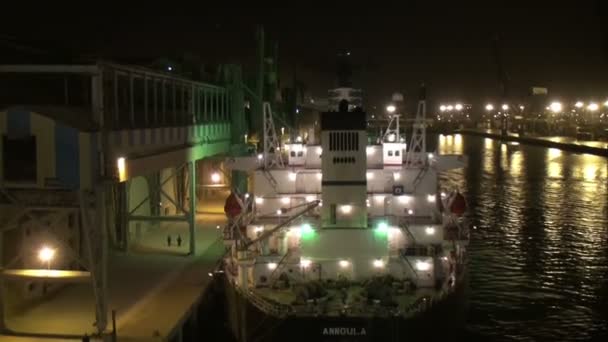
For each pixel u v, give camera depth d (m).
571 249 60.69
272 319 31.94
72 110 34.94
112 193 50.22
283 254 37.81
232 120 66.88
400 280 35.94
